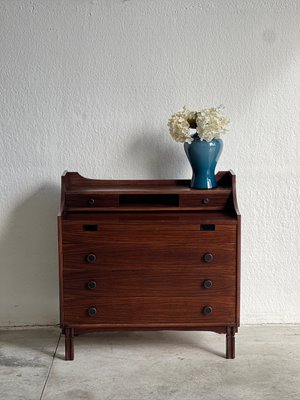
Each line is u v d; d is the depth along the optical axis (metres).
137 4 3.05
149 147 3.15
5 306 3.24
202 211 2.95
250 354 2.94
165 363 2.85
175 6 3.06
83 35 3.07
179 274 2.84
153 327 2.87
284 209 3.20
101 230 2.81
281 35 3.08
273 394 2.56
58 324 3.26
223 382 2.67
